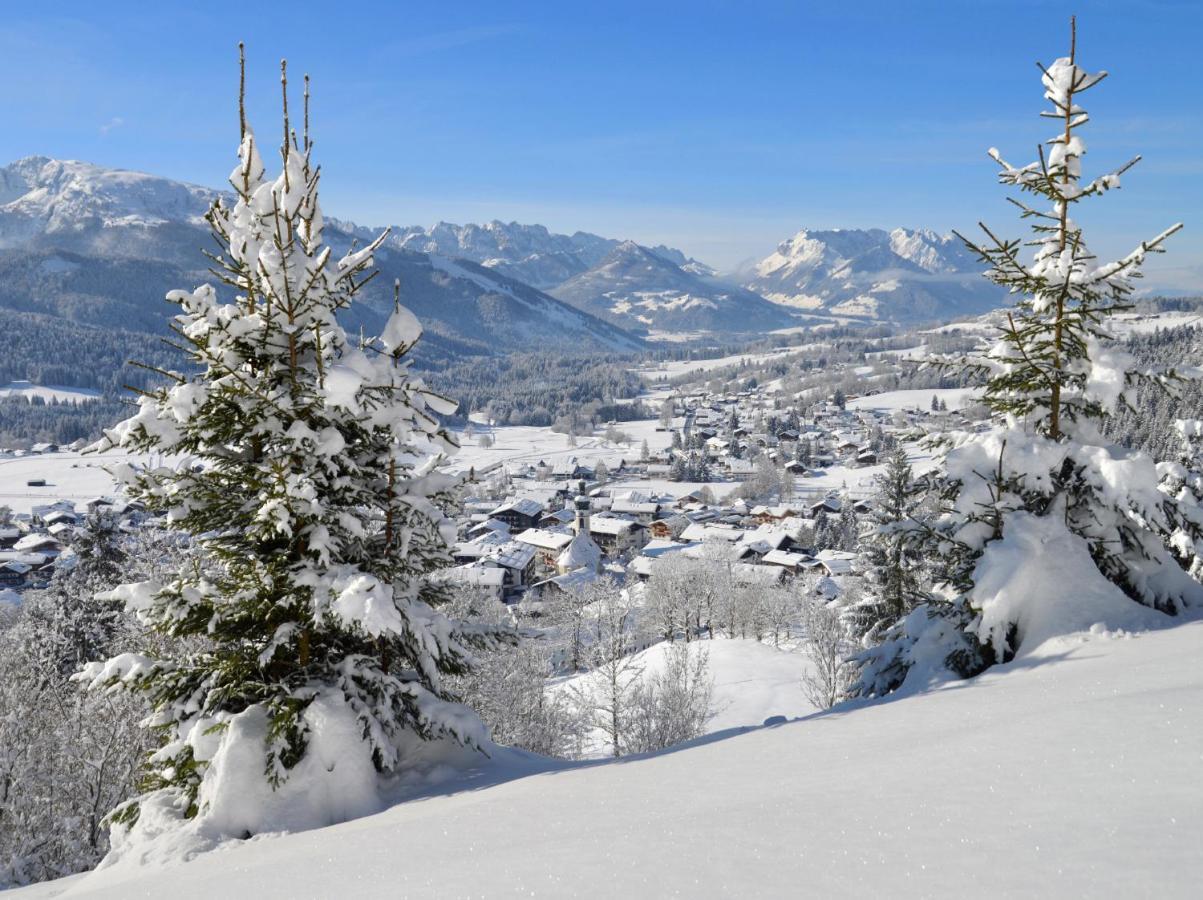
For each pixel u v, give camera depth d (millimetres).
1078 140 10695
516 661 33031
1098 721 5688
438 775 9867
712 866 3990
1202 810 3604
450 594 11602
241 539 10234
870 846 3910
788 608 77438
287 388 10266
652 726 35344
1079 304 11766
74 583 37188
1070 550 10328
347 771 9242
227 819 8789
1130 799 3945
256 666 10211
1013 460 10969
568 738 35750
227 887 5977
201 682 10234
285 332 9789
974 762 5289
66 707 25109
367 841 6613
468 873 4719
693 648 54281
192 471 10359
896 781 5180
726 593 79375
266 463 10102
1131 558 10977
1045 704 6922
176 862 8031
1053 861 3340
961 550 11273
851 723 8031
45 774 21422
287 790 9055
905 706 8352
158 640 19000
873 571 31844
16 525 132500
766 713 43344
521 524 148375
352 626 9250
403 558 10539
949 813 4227
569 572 99312
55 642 34188
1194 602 10523
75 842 19469
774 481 191500
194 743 9555
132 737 20625
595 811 6027
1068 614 9656
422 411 10586
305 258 10008
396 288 10617
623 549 138250
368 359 10383
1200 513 10938
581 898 3877
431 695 10500
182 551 21000
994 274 11258
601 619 51031
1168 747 4723
